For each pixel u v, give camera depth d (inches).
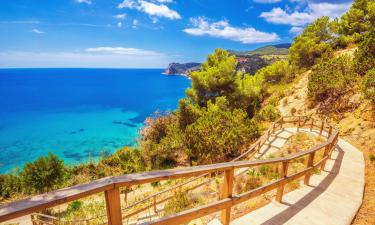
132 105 2384.4
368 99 513.3
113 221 76.0
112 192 74.1
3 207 53.1
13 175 641.0
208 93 1026.1
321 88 695.1
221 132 564.4
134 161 725.9
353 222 183.5
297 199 202.5
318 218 176.1
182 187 399.2
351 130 510.9
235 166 124.8
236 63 989.2
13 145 1159.6
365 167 319.9
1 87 4672.7
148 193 476.7
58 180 526.0
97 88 4367.6
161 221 95.0
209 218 174.6
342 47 1098.1
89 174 704.4
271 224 160.6
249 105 998.4
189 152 589.6
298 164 354.6
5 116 1910.7
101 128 1491.1
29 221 428.8
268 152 480.4
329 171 293.7
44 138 1277.1
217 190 291.3
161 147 713.0
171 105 2348.7
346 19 1184.2
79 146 1128.8
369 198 224.4
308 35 1237.1
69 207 443.8
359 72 650.8
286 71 1123.3
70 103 2586.1
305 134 530.9
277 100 932.0
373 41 633.0
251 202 207.8
